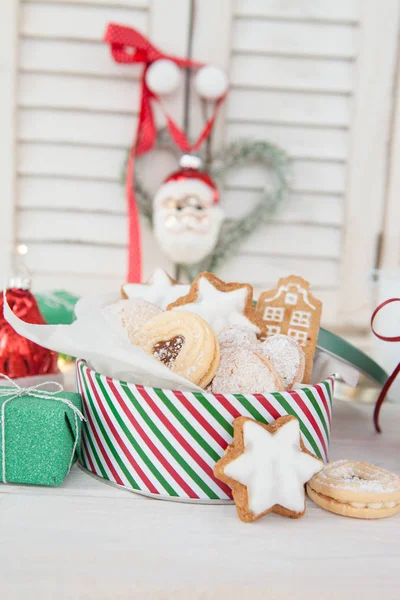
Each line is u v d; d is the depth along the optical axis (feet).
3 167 4.45
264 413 2.20
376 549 2.06
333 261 4.68
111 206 4.59
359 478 2.29
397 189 4.57
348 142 4.55
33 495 2.22
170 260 4.58
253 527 2.12
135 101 4.50
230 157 4.46
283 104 4.55
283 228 4.63
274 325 2.60
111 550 2.01
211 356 2.29
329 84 4.52
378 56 4.44
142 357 2.20
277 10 4.42
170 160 4.58
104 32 4.39
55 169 4.52
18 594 1.89
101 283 4.62
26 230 4.57
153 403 2.18
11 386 2.54
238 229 4.51
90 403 2.30
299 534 2.10
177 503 2.21
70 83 4.44
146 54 4.29
